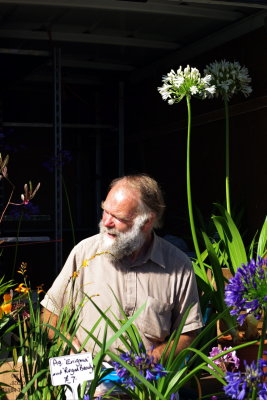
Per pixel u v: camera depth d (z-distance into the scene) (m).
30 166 7.30
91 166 7.41
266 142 4.80
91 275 2.68
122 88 6.93
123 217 2.57
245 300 1.78
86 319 2.64
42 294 4.04
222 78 3.87
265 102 4.74
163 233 6.24
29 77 6.78
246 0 3.88
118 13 4.80
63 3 4.27
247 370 1.59
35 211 5.02
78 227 7.39
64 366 1.83
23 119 7.32
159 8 4.53
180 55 5.90
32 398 1.89
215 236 4.55
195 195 5.77
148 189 2.64
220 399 2.43
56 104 5.57
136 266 2.66
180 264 2.70
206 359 1.92
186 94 3.74
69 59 6.33
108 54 6.15
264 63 4.79
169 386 1.98
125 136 7.05
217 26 5.22
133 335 2.22
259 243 3.57
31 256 6.47
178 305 2.68
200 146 5.67
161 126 6.23
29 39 5.48
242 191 5.10
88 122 7.36
